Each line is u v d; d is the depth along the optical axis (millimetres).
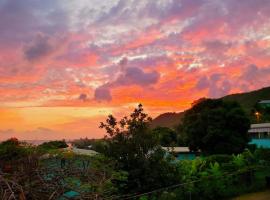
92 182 6508
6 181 5516
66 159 8164
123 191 15008
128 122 16438
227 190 19453
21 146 8812
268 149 23891
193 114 36844
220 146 32906
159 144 16391
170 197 16203
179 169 17453
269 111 62906
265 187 21281
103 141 16203
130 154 15578
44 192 5996
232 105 35688
